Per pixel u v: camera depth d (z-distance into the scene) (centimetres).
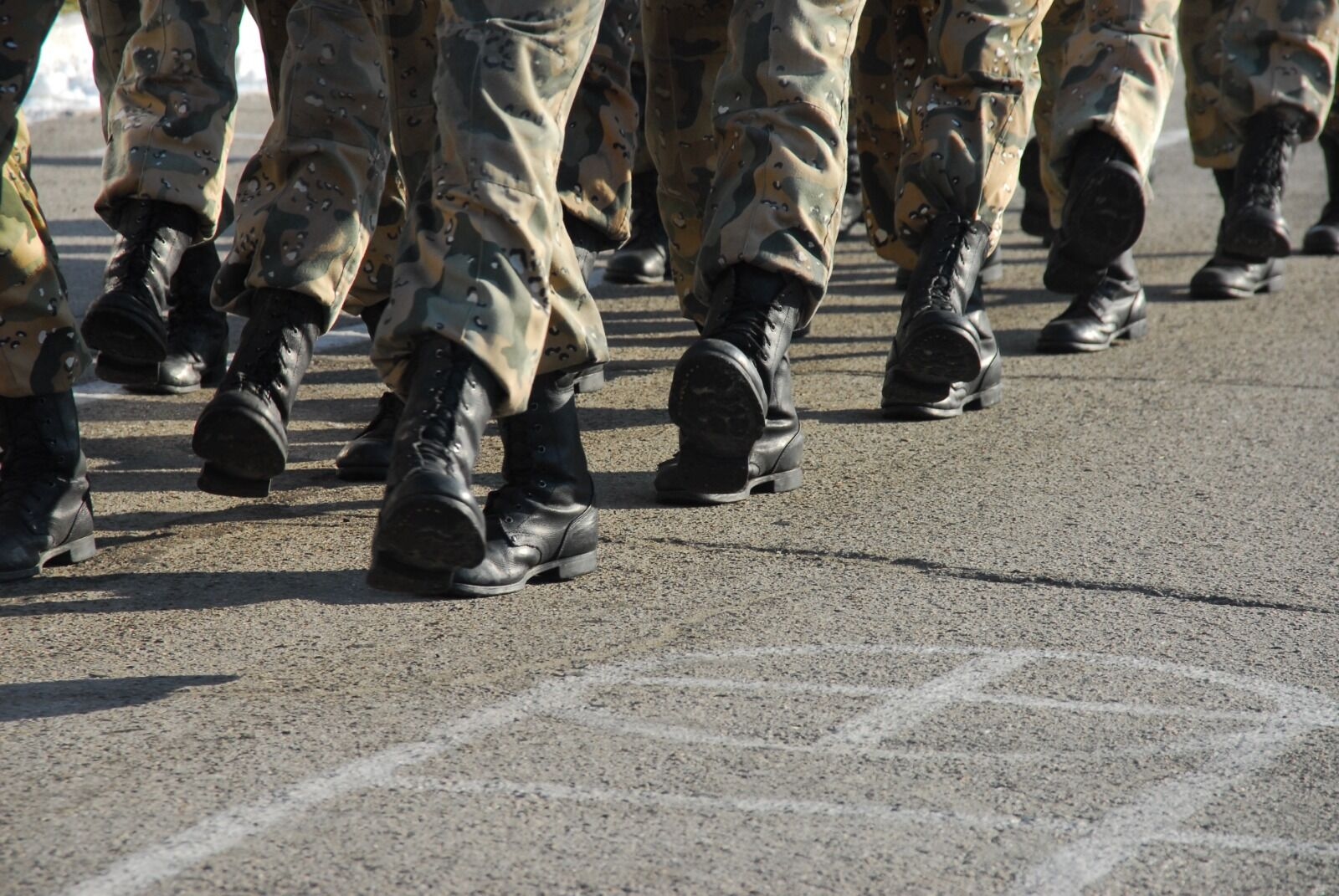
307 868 613
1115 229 1370
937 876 610
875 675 820
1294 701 791
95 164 3119
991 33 1177
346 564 1030
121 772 702
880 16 1341
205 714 771
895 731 748
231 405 948
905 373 1228
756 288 1007
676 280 1288
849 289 2147
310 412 1491
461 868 613
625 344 1811
